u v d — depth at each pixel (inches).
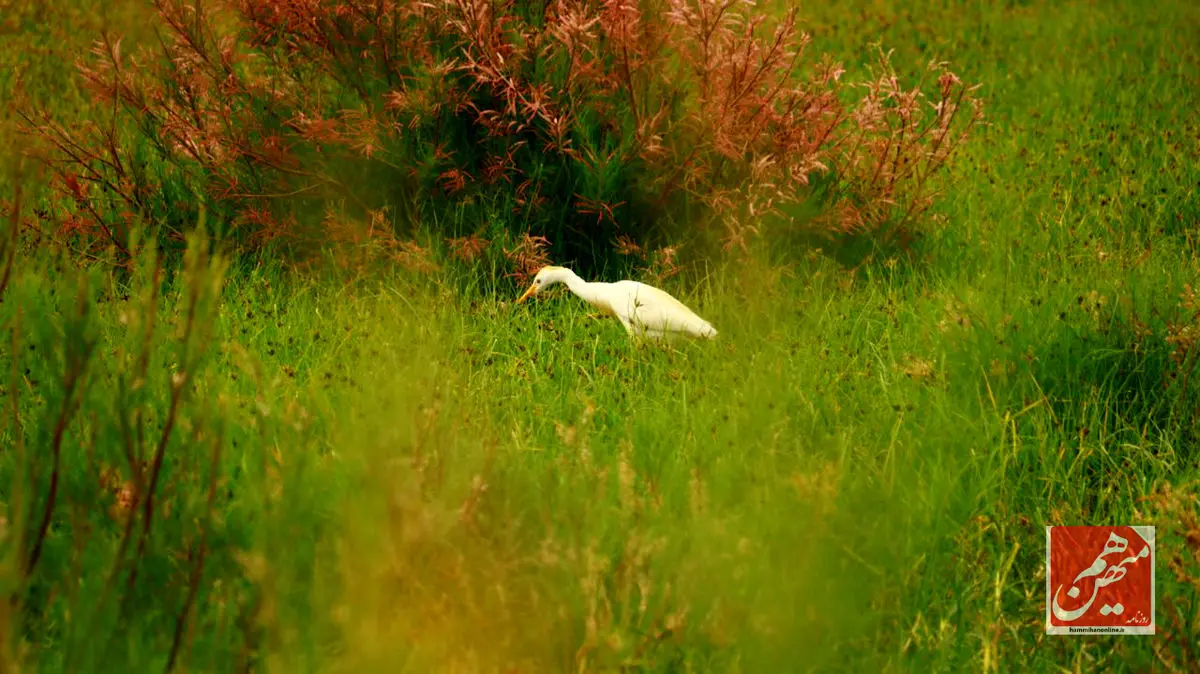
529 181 585.3
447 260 568.7
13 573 239.9
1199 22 1181.7
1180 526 348.8
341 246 565.0
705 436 388.2
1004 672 306.8
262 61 643.5
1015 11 1268.5
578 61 566.6
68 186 575.2
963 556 350.3
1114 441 418.0
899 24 1183.6
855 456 390.9
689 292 584.1
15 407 281.9
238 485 334.6
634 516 317.7
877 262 612.1
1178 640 306.8
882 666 307.3
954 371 444.5
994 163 776.9
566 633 279.7
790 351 474.3
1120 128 842.8
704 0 563.5
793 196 586.6
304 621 277.6
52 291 468.8
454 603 274.8
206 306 283.1
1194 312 459.8
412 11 572.4
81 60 824.3
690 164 585.6
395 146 575.2
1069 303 492.7
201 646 266.1
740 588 294.5
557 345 506.6
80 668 249.6
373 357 428.5
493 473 320.8
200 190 608.1
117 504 300.0
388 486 267.4
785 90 604.7
